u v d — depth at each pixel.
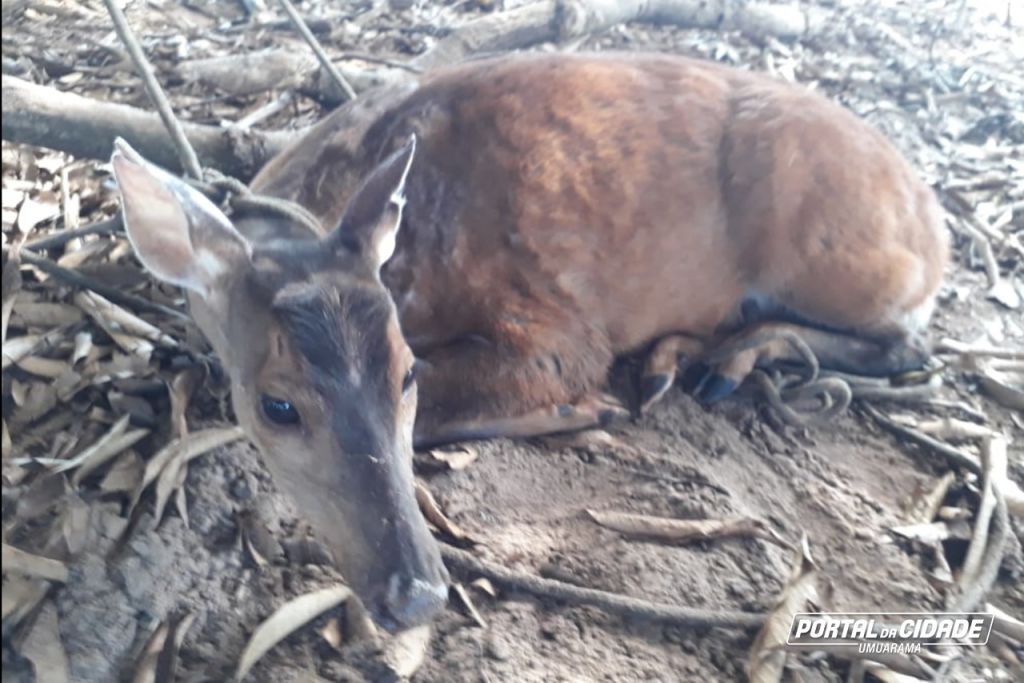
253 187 1.02
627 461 0.98
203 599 0.80
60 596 0.78
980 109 1.77
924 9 2.27
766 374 1.09
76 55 1.47
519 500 0.93
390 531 0.71
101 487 0.85
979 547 0.94
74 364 0.95
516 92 1.00
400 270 0.96
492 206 0.98
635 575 0.88
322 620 0.80
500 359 0.98
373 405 0.72
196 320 0.86
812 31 1.99
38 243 1.02
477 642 0.81
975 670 0.85
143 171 0.74
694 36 1.92
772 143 1.04
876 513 0.97
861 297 1.08
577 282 1.01
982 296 1.27
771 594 0.88
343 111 1.03
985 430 1.06
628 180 1.01
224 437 0.90
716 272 1.06
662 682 0.81
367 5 1.85
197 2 1.76
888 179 1.08
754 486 0.98
